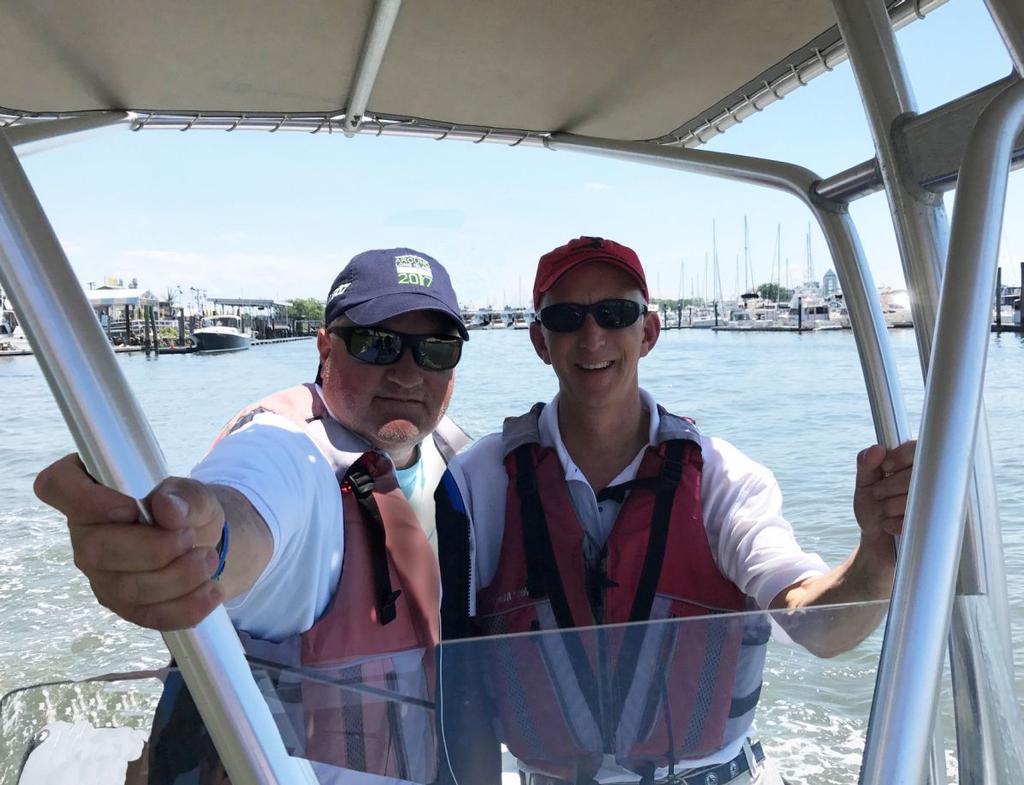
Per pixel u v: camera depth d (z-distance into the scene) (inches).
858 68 42.2
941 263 40.9
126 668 170.7
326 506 51.6
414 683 39.8
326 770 37.7
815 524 210.5
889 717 25.4
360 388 61.4
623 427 67.7
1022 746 34.0
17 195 25.6
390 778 38.4
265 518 44.1
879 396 51.6
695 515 64.9
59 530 253.0
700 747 40.4
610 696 40.3
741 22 64.6
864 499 51.8
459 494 66.2
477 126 87.8
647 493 64.9
